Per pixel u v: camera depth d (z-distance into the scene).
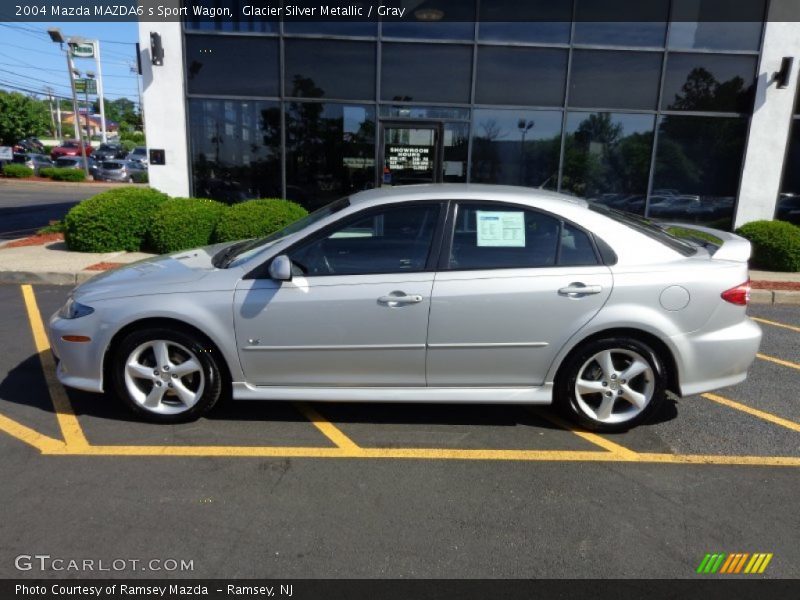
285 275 3.62
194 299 3.77
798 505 3.21
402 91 10.60
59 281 8.29
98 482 3.29
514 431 4.03
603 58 10.57
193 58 10.42
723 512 3.12
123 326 3.82
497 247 3.82
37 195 23.95
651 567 2.70
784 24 10.43
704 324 3.80
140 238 10.09
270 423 4.07
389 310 3.74
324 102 10.63
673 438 3.97
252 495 3.20
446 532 2.92
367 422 4.12
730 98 10.79
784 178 11.19
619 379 3.89
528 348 3.81
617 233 3.86
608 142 10.87
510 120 10.74
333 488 3.28
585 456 3.70
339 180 10.93
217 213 9.86
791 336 6.52
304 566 2.66
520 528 2.96
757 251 9.79
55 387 4.58
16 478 3.31
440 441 3.86
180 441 3.78
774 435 4.04
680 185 11.06
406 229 3.84
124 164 33.59
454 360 3.83
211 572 2.62
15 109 44.12
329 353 3.81
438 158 10.83
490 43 10.42
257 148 10.77
